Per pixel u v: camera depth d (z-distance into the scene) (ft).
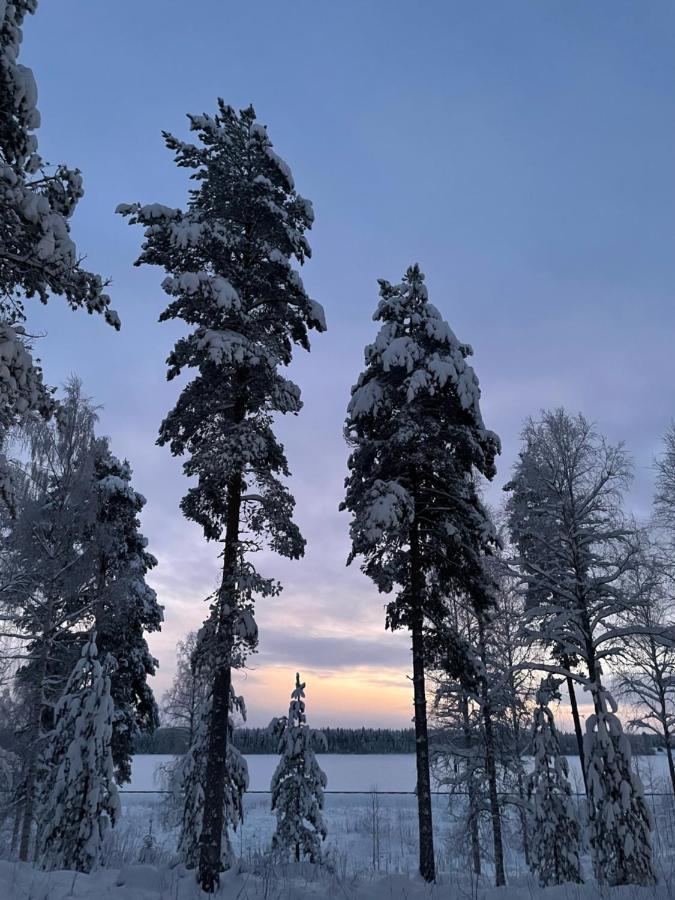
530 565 55.01
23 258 26.55
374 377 55.77
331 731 427.74
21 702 57.31
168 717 122.83
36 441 53.83
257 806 140.36
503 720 71.67
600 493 56.24
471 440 51.11
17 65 26.43
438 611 51.31
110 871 38.14
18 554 53.62
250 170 49.34
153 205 44.06
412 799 150.61
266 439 45.96
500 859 60.49
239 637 40.34
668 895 35.27
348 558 50.49
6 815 57.06
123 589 61.72
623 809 40.96
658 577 54.49
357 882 39.58
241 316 44.50
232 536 43.32
